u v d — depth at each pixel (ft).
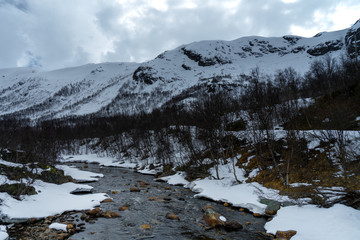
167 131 164.86
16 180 53.72
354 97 104.88
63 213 48.39
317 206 43.75
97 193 68.54
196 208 55.26
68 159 222.89
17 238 35.24
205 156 104.88
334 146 64.95
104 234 38.78
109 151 244.22
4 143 75.31
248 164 85.71
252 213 50.31
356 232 30.89
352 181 46.03
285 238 34.94
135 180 100.63
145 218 47.73
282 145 83.61
